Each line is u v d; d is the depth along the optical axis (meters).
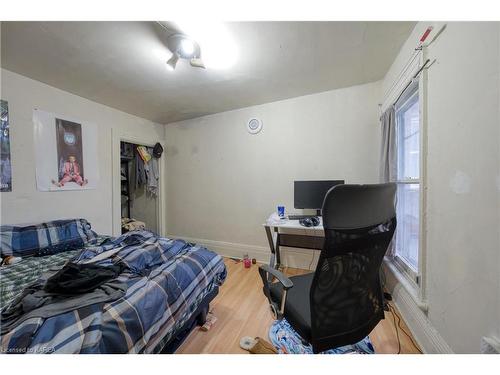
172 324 1.20
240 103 2.92
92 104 2.69
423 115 1.33
